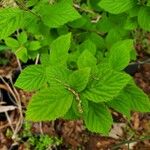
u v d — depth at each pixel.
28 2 0.73
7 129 1.30
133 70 1.39
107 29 0.78
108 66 0.55
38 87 0.55
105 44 0.77
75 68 0.63
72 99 0.44
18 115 1.33
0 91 1.36
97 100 0.45
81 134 1.26
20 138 1.27
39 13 0.65
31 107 0.43
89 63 0.53
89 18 0.83
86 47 0.70
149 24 0.66
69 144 1.25
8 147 1.26
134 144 1.22
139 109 0.55
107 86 0.45
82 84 0.45
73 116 0.53
